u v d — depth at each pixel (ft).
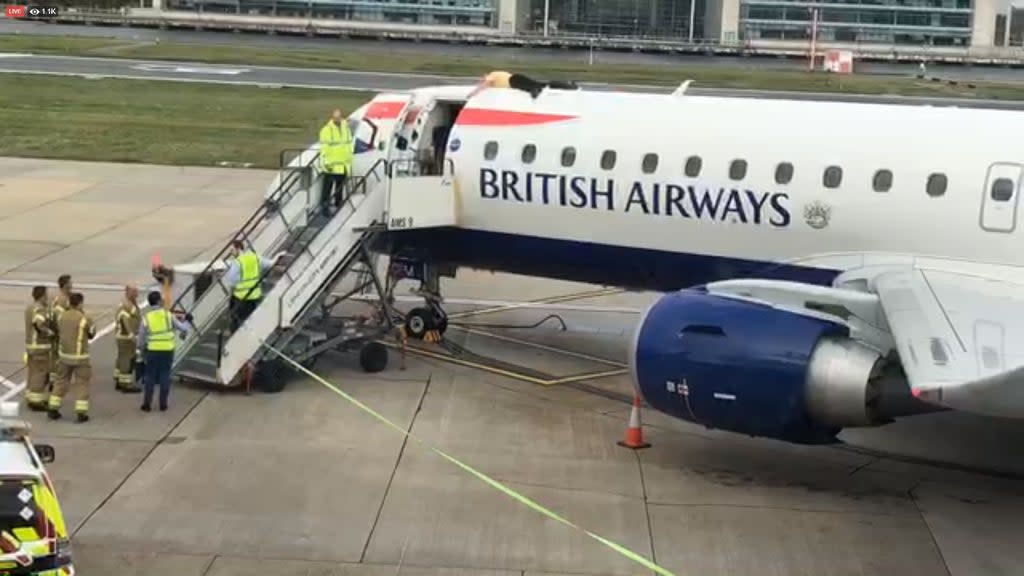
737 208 65.98
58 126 191.62
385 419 62.03
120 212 125.08
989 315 52.13
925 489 54.24
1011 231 59.72
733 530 48.70
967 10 499.10
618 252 70.90
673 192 67.77
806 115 66.44
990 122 62.44
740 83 297.74
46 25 429.38
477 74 292.40
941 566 45.75
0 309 82.89
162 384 61.46
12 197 132.26
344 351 74.95
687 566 45.16
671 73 323.37
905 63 447.01
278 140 186.70
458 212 75.61
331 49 379.35
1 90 231.71
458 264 78.33
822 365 51.52
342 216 70.49
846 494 53.36
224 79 267.59
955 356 47.01
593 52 412.36
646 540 47.42
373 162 76.33
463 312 89.45
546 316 88.63
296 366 67.41
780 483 54.49
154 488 51.39
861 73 380.78
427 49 398.83
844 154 63.87
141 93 237.86
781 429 52.95
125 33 411.13
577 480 53.98
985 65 445.37
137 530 46.98
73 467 53.57
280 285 66.90
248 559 44.68
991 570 45.44
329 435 59.16
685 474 55.31
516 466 55.57
